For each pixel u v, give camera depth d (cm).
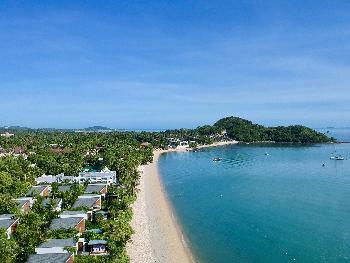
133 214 14100
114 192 16062
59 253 8750
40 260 8356
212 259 10244
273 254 10538
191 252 10706
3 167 18750
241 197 17438
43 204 13375
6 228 10269
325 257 10269
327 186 19875
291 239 11700
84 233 10675
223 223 13400
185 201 16725
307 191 18588
